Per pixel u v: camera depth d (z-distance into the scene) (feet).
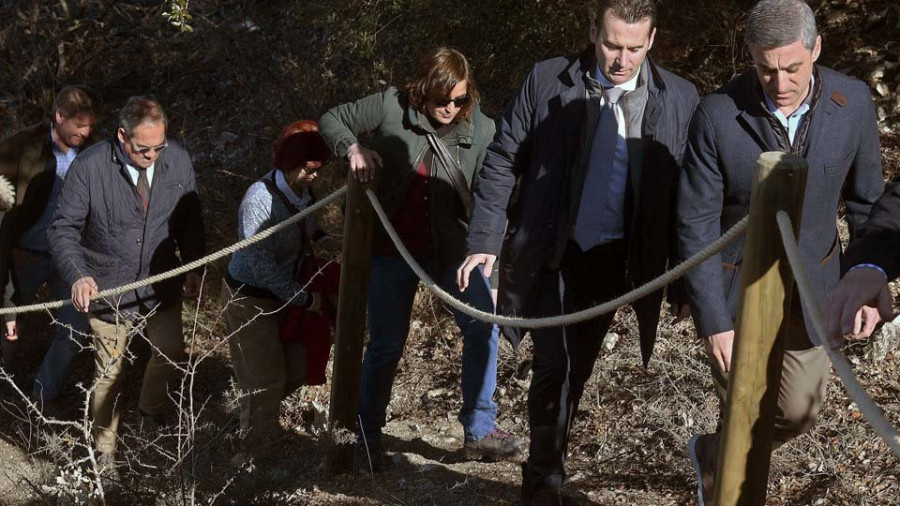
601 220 11.53
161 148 15.28
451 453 16.08
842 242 18.25
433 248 14.37
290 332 15.80
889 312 7.29
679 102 11.28
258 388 15.87
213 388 19.60
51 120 18.29
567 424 12.37
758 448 8.38
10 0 31.22
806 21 9.26
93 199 15.52
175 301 16.48
